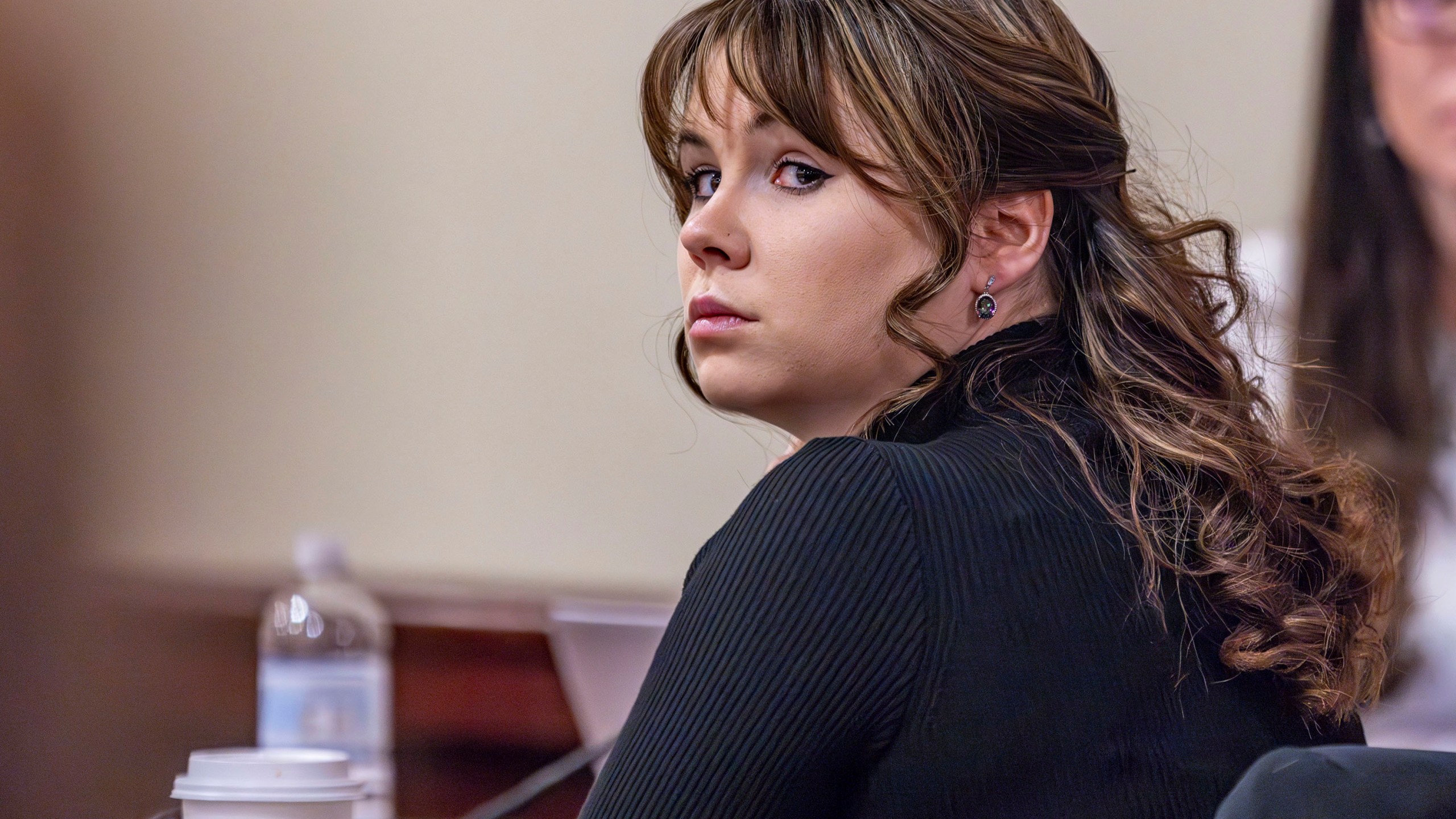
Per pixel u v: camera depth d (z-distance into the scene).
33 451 10.78
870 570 2.82
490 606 9.04
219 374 10.80
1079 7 9.16
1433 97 8.10
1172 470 3.27
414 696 7.70
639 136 10.29
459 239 10.55
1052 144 3.43
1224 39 8.81
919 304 3.22
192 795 3.82
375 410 10.60
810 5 3.34
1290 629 3.13
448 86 10.61
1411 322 8.09
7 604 10.49
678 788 2.76
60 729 10.30
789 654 2.78
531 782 4.94
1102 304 3.52
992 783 2.78
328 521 10.58
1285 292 8.46
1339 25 8.42
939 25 3.34
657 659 2.95
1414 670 7.87
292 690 6.59
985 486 2.98
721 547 2.97
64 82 11.09
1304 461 3.83
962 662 2.80
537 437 10.38
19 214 10.98
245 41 10.88
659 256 10.24
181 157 10.93
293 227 10.78
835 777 2.82
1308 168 8.52
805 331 3.32
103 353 10.95
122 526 10.79
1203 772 2.91
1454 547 7.91
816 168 3.33
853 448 2.97
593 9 10.41
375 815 5.79
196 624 10.34
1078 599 2.93
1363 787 2.42
